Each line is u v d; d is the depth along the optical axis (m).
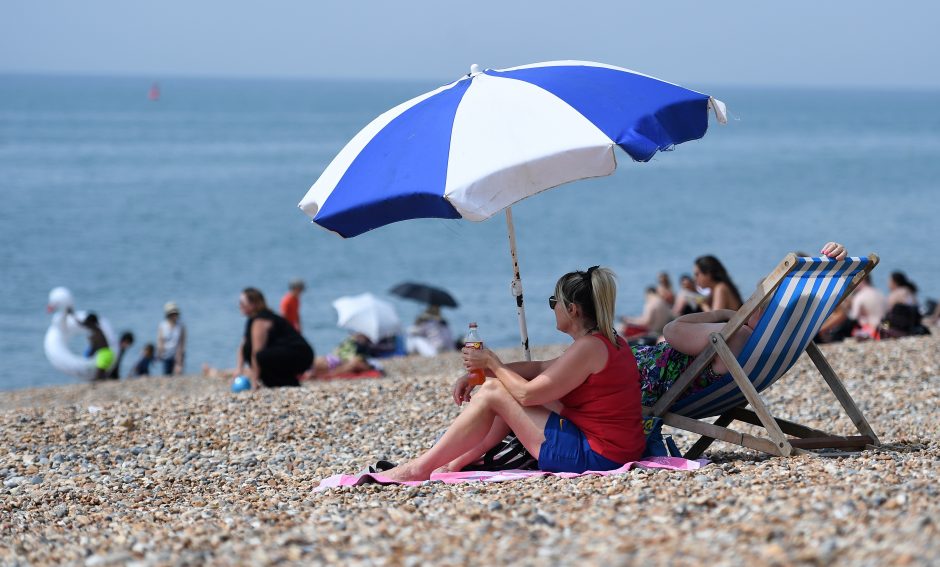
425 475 19.59
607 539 13.70
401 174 17.38
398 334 59.72
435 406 31.12
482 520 15.38
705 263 34.00
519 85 18.00
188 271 105.69
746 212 161.88
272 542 14.97
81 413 31.86
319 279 102.69
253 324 39.47
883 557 11.89
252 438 28.06
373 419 29.78
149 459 26.28
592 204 177.12
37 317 82.94
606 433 18.78
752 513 14.55
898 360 37.69
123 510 20.19
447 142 17.27
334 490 19.44
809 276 18.72
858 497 14.91
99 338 61.19
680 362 20.20
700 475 17.75
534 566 12.71
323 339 74.75
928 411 28.69
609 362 18.78
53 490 22.73
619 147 16.77
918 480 16.08
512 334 75.62
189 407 31.81
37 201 168.38
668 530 13.96
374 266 111.06
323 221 17.92
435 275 104.69
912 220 148.88
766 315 18.94
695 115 18.17
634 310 83.38
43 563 15.45
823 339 51.53
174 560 14.41
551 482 18.14
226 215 156.62
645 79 18.69
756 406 19.20
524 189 16.66
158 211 159.38
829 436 20.73
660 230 140.12
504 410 19.30
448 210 16.78
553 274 104.00
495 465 19.80
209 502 20.33
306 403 31.83
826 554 12.19
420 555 13.65
